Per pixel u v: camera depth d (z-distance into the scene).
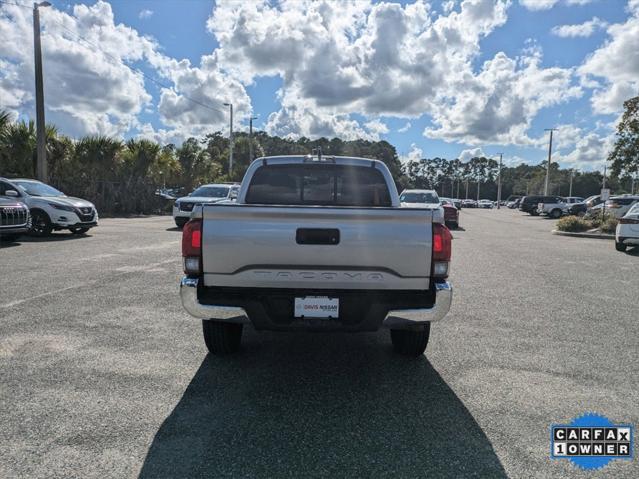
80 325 5.57
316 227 3.74
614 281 9.09
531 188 122.19
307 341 5.26
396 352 4.86
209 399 3.71
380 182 5.32
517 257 12.55
